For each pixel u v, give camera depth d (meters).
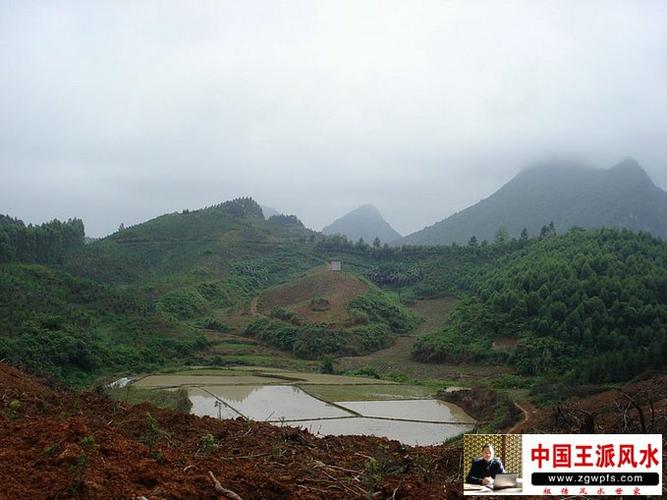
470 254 100.56
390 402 32.56
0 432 6.91
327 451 9.62
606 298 48.53
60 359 33.88
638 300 47.03
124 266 100.94
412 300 88.50
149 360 46.16
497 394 30.42
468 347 52.03
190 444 8.70
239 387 36.59
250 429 10.80
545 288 53.41
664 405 15.83
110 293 53.91
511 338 51.28
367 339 62.97
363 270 111.12
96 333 44.31
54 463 5.64
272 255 121.31
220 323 70.44
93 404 12.16
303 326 65.06
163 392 27.84
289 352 61.00
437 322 76.81
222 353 56.31
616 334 43.38
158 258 113.81
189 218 137.25
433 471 8.40
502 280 64.25
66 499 4.89
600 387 26.11
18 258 76.75
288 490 6.07
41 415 9.67
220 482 6.00
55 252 89.56
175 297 78.12
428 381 44.38
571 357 43.75
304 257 120.69
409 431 24.09
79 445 6.17
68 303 48.47
